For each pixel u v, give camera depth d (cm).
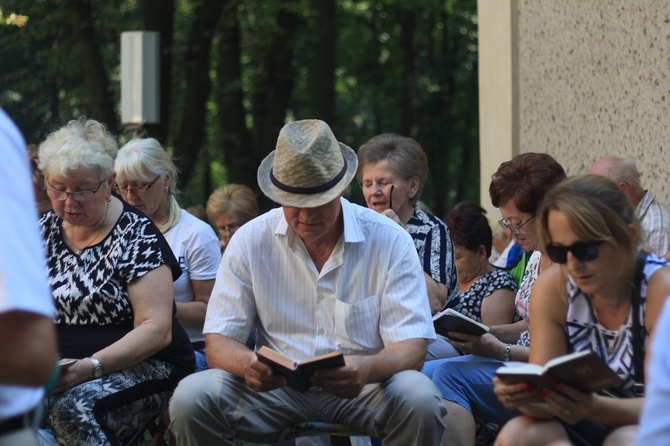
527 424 554
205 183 3038
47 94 2533
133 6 2439
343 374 617
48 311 382
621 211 542
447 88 3406
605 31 1114
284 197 654
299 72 3178
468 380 725
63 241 767
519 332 811
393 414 650
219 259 937
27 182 386
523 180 760
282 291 700
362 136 3556
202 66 2414
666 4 1001
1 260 369
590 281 543
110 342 744
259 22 2627
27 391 400
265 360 618
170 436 814
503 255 1162
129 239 757
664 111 1007
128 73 1520
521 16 1309
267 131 2662
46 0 2320
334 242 696
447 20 3322
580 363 507
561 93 1214
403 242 699
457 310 859
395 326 682
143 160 906
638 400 537
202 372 684
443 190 3350
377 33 3369
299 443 731
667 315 389
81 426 688
